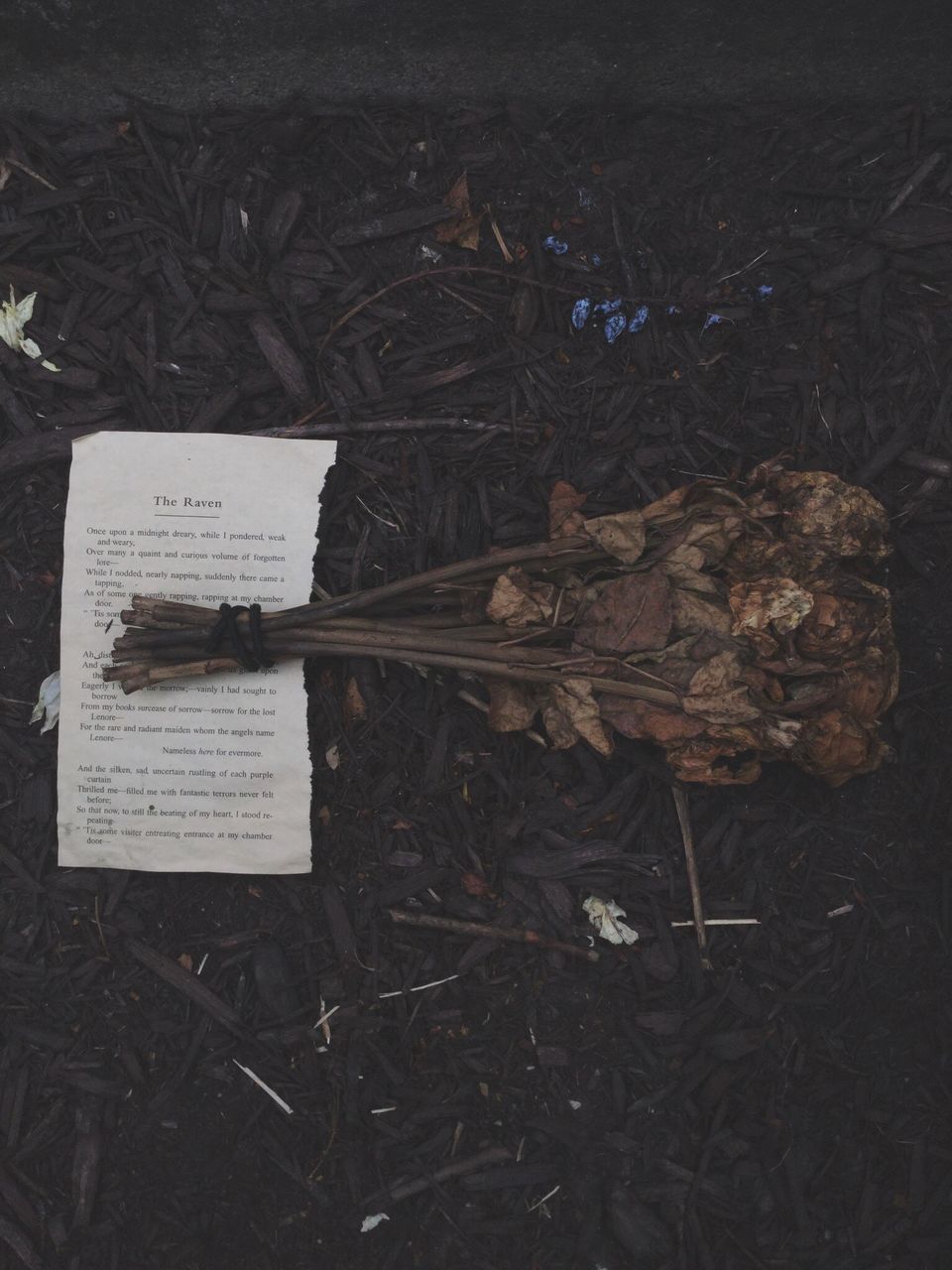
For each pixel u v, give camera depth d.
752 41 0.46
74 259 0.47
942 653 0.47
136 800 0.46
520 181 0.48
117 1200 0.46
